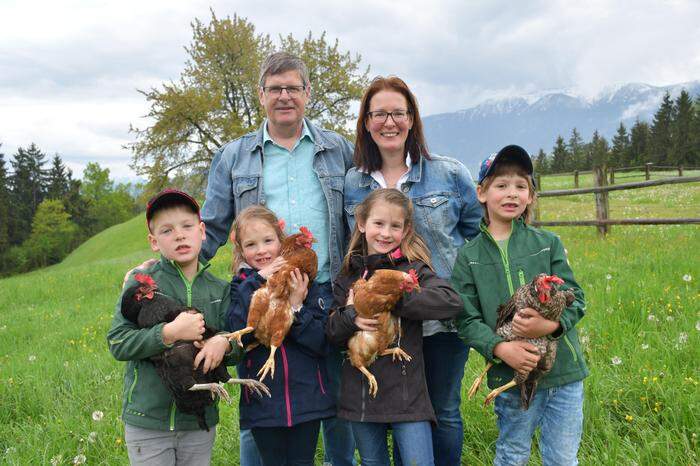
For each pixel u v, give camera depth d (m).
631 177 36.06
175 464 3.44
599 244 11.59
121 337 3.22
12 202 91.56
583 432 3.96
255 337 3.38
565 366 3.36
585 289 7.26
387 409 3.38
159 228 3.49
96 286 16.55
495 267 3.62
